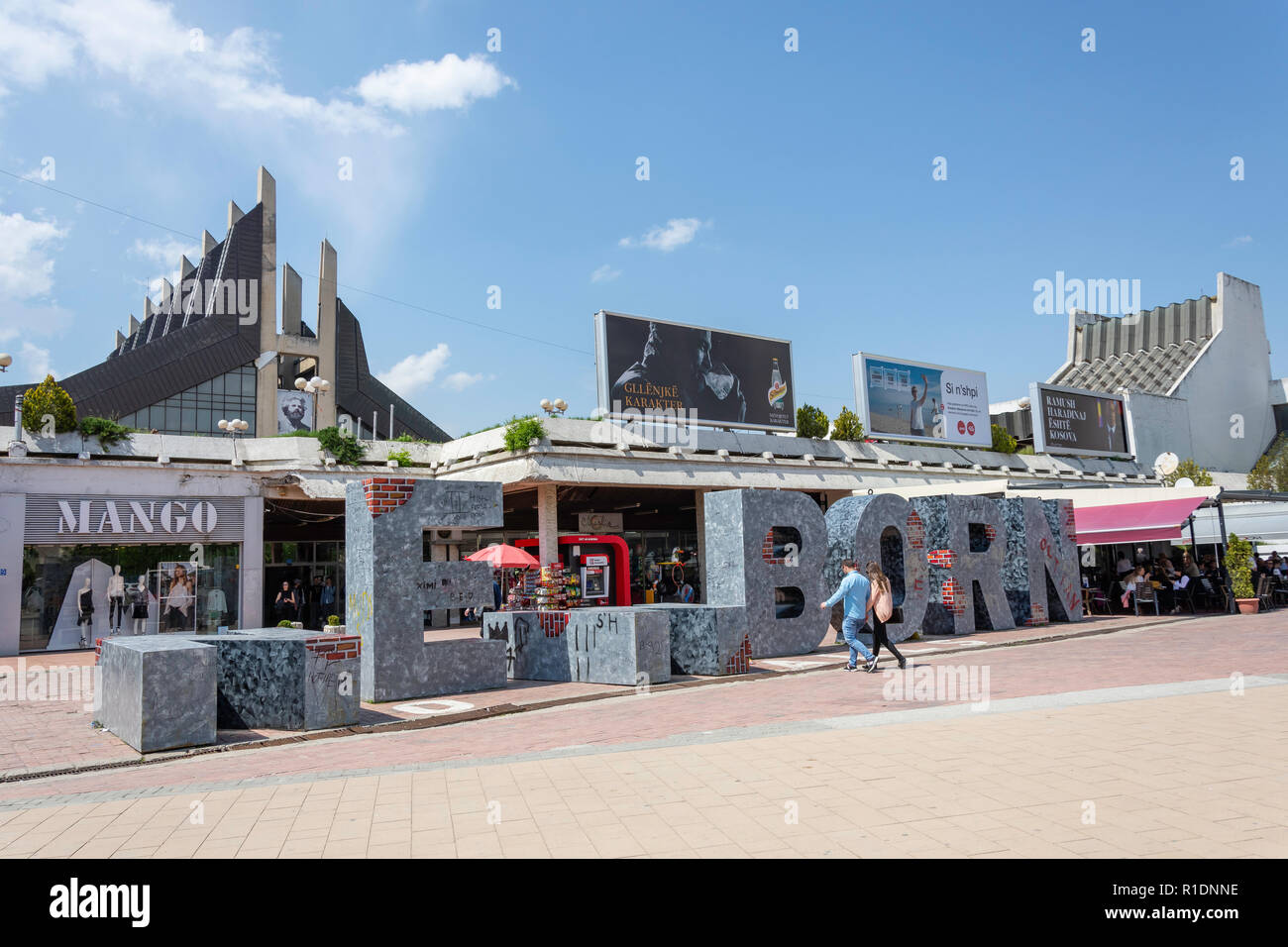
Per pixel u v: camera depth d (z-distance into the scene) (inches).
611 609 505.7
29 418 847.7
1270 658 480.4
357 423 2101.4
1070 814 194.1
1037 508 802.2
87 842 203.8
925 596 665.6
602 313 1005.8
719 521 600.4
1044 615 783.7
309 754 329.1
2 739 374.9
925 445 1311.5
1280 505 1143.6
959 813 197.8
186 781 283.1
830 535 657.0
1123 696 354.0
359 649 393.4
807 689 439.8
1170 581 922.7
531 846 188.4
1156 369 1959.9
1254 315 2034.9
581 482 930.1
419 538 478.6
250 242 1926.7
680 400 1056.2
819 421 1207.6
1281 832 178.1
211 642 399.5
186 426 1798.7
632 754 282.4
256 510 956.0
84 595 862.5
